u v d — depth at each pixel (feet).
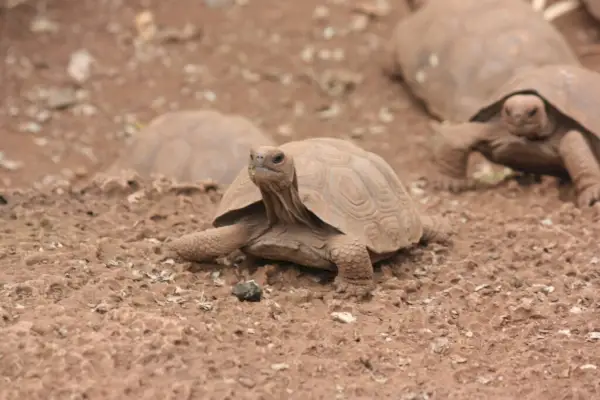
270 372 39.42
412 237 49.57
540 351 42.57
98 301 44.04
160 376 38.11
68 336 40.32
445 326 44.78
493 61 83.71
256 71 94.84
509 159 65.21
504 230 56.18
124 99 90.89
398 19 103.96
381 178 49.34
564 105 61.72
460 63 85.20
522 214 59.67
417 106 90.22
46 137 85.61
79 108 89.61
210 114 72.59
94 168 81.20
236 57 96.89
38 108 89.25
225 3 104.68
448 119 85.40
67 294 44.86
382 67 95.55
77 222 54.80
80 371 37.91
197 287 47.32
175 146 69.31
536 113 61.05
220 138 69.31
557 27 99.19
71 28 99.71
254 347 41.16
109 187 59.36
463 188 66.85
